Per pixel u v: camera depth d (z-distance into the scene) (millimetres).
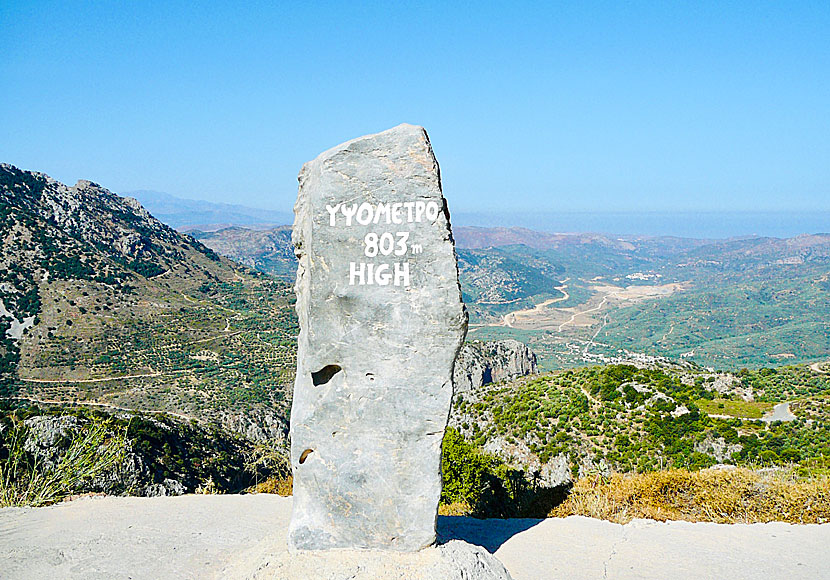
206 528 9867
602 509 12211
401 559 7648
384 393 7789
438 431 7812
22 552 8508
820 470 15008
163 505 11594
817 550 9438
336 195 7840
